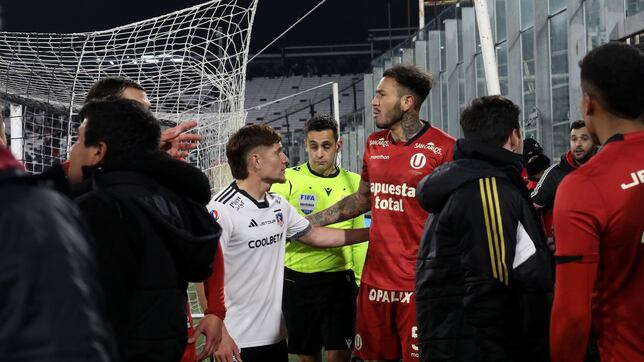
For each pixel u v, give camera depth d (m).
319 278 4.12
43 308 0.74
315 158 4.31
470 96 15.30
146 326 1.76
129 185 1.83
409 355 3.33
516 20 13.02
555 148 11.64
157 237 1.79
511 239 2.24
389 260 3.38
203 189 1.99
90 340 0.76
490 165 2.31
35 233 0.77
